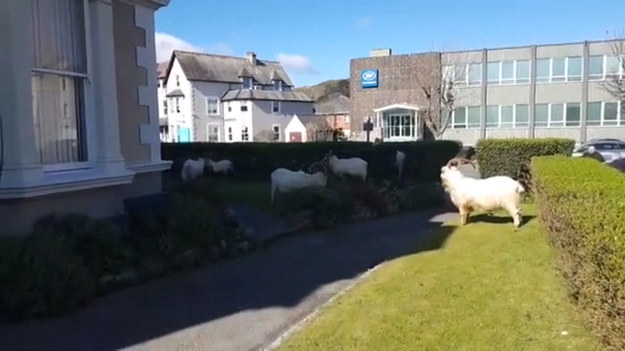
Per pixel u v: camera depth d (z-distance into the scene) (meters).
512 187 8.61
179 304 5.04
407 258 6.79
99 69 6.57
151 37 7.78
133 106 7.43
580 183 5.19
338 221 9.45
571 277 4.02
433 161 16.02
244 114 53.28
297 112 57.34
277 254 7.18
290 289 5.56
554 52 37.28
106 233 5.69
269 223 8.99
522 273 5.79
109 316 4.69
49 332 4.31
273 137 53.69
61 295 4.71
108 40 6.67
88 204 6.37
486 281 5.51
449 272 5.93
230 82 54.72
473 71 39.75
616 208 3.76
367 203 10.34
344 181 11.87
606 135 36.41
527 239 7.61
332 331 4.21
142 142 7.61
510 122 38.94
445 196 11.84
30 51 5.57
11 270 4.54
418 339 3.99
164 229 6.46
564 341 3.82
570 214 3.88
